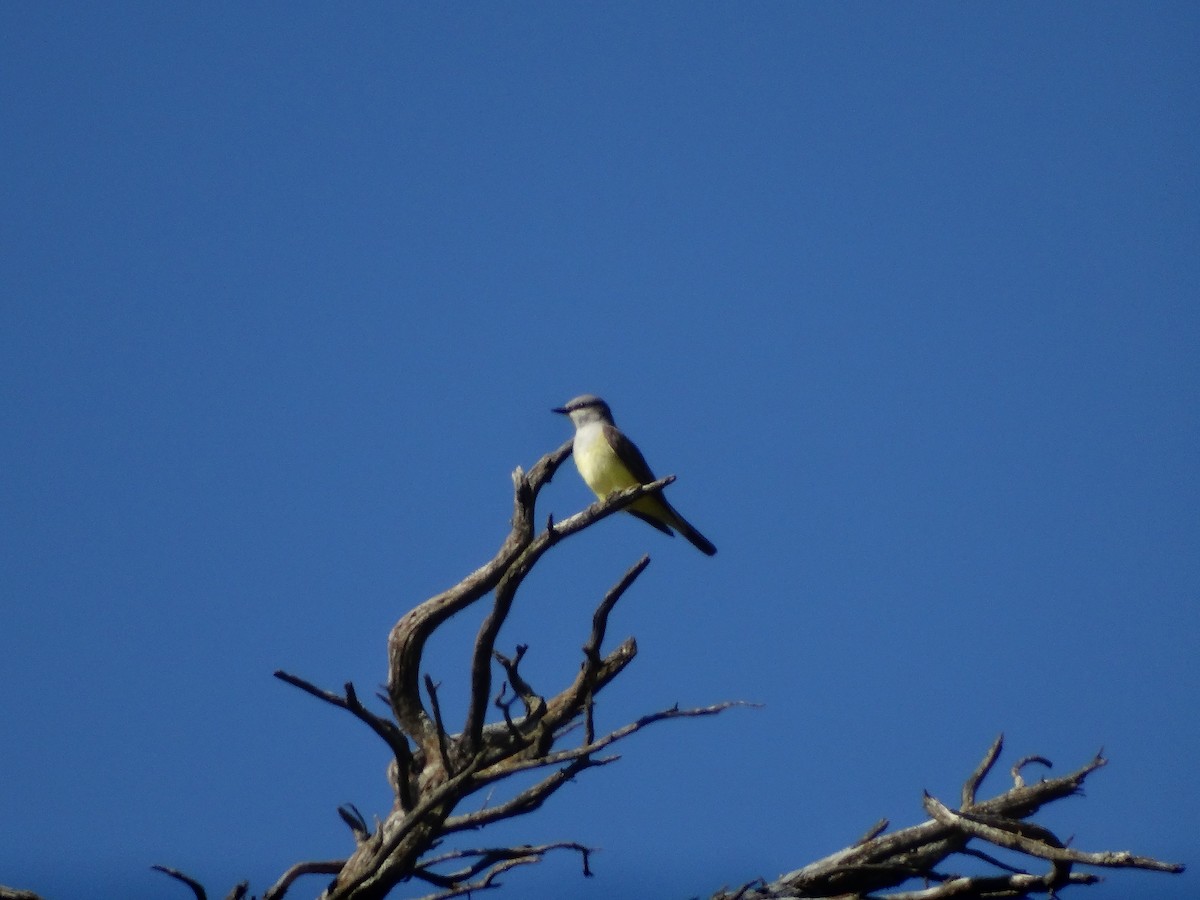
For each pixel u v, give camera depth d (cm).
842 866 1373
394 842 1125
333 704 1110
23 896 1193
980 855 1366
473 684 1166
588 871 1280
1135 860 1236
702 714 1157
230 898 1184
